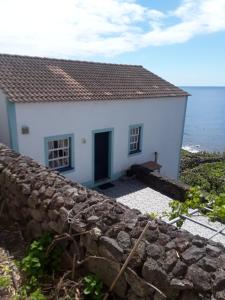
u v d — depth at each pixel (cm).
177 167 1599
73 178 1061
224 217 473
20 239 458
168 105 1398
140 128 1291
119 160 1229
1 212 551
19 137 873
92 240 318
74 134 1026
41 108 909
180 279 238
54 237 372
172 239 280
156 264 256
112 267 296
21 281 351
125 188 1152
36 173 479
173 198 1079
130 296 279
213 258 252
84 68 1303
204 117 10856
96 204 360
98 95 1070
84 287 321
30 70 1065
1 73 947
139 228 304
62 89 1009
